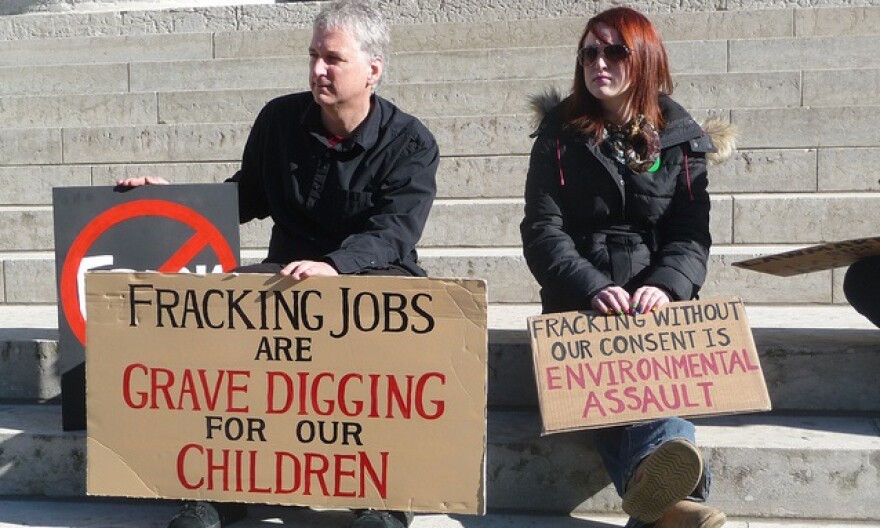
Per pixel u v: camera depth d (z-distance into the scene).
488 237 5.34
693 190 3.79
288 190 3.81
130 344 3.50
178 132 6.36
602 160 3.74
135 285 3.48
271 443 3.45
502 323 4.46
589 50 3.72
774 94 6.36
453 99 6.63
